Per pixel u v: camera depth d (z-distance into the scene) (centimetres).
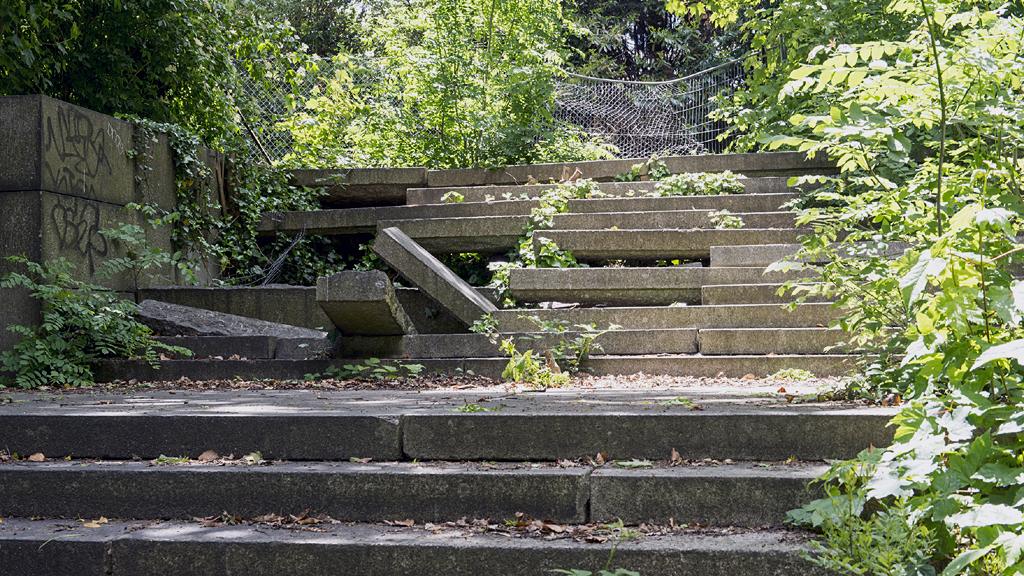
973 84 425
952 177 461
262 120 1420
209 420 429
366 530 355
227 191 1159
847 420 389
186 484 384
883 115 445
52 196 823
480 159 1551
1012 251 335
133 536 347
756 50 1344
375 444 416
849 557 289
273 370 780
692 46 2552
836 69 418
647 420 402
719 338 762
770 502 350
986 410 300
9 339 779
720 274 866
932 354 331
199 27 1159
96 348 801
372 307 737
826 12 1222
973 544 296
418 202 1224
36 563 344
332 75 1530
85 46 1095
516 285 884
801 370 711
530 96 1595
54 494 391
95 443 436
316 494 377
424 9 1636
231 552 335
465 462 408
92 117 891
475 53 1609
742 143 1346
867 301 504
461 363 752
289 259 1197
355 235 1245
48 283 806
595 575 307
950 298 318
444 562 325
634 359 751
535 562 321
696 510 354
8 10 920
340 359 778
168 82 1148
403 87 1648
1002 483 283
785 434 393
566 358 754
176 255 948
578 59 2542
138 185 966
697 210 1020
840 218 511
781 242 937
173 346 812
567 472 367
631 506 359
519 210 1107
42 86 1043
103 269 862
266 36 1262
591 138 1730
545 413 413
